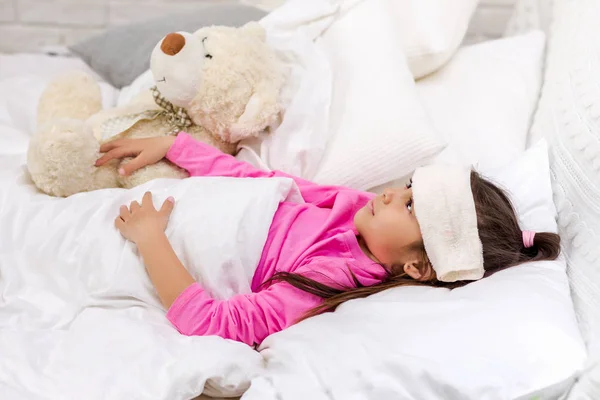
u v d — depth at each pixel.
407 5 1.45
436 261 1.02
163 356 0.87
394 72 1.29
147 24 1.61
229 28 1.22
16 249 1.01
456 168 1.07
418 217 1.03
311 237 1.09
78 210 1.03
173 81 1.12
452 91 1.43
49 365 0.88
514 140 1.33
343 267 1.05
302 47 1.31
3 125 1.33
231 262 1.02
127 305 0.98
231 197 1.06
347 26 1.36
